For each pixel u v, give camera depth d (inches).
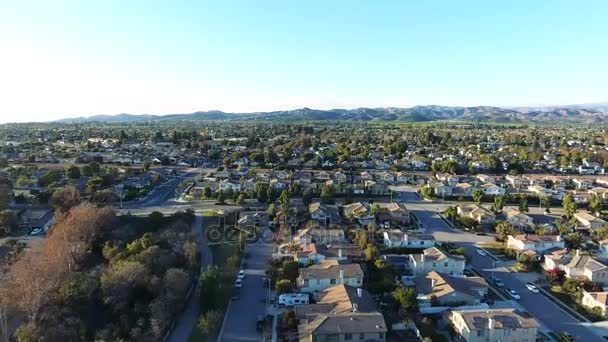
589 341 2037.4
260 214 4037.9
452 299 2340.1
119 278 2294.5
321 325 1932.8
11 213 3447.3
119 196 4618.6
